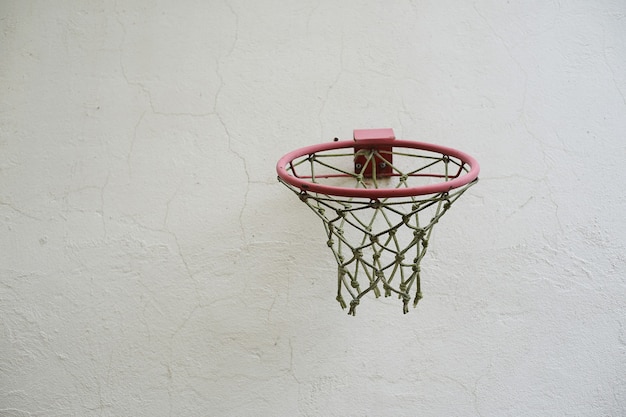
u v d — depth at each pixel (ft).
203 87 5.46
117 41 5.49
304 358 5.33
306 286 5.33
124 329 5.29
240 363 5.31
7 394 5.22
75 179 5.35
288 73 5.49
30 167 5.33
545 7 5.62
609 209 5.49
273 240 5.34
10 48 5.44
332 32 5.53
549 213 5.47
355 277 4.69
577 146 5.52
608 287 5.46
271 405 5.31
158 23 5.52
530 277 5.43
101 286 5.29
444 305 5.39
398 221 5.36
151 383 5.29
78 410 5.26
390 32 5.55
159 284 5.31
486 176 5.46
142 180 5.37
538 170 5.49
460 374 5.39
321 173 5.42
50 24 5.49
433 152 5.32
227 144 5.41
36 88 5.41
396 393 5.35
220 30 5.51
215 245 5.33
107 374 5.27
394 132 5.47
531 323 5.42
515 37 5.59
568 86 5.57
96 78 5.45
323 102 5.47
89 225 5.32
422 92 5.50
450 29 5.57
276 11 5.54
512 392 5.40
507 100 5.53
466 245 5.41
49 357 5.25
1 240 5.27
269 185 5.39
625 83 5.59
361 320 5.34
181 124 5.42
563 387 5.42
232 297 5.32
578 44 5.60
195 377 5.29
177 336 5.30
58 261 5.28
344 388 5.33
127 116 5.42
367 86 5.49
